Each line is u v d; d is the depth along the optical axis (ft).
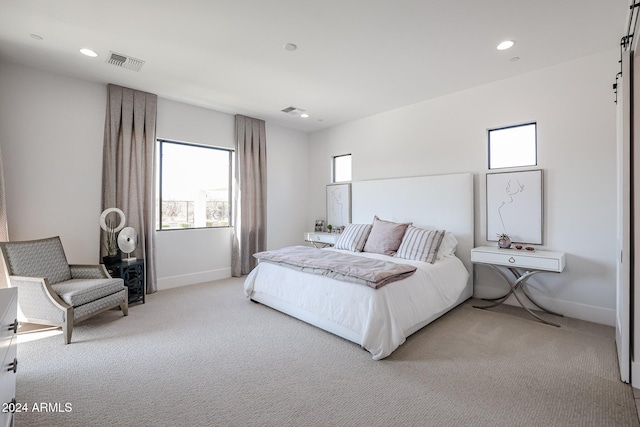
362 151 16.42
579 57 9.73
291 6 7.18
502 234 11.36
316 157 19.15
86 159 11.64
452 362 7.29
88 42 8.85
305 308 9.43
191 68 10.53
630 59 6.13
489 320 9.93
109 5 7.14
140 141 12.62
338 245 14.08
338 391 6.19
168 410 5.58
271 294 10.75
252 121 16.56
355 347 8.15
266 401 5.86
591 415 5.40
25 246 9.29
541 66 10.36
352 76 11.12
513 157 11.46
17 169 10.28
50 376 6.66
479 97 12.03
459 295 10.76
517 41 8.75
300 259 10.21
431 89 12.37
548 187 10.46
